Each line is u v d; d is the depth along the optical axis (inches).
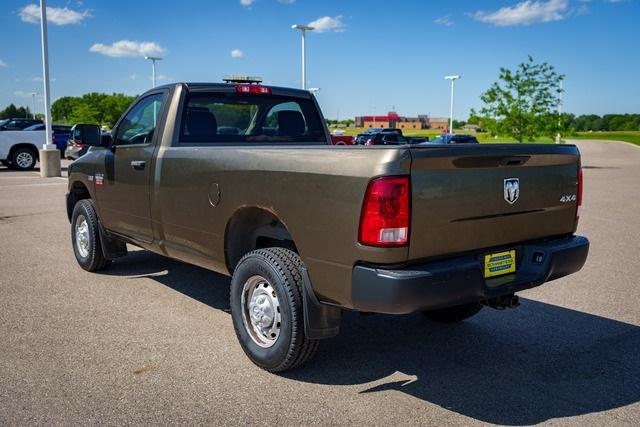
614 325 192.5
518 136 1301.7
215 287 234.2
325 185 131.2
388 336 182.2
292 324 142.5
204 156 168.7
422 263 128.8
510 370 155.9
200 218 172.9
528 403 136.7
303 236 137.9
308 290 139.1
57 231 359.6
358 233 124.8
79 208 253.0
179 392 140.5
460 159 128.3
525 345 174.7
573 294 229.5
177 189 181.2
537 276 146.3
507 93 1283.2
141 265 271.0
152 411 130.9
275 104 219.1
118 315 197.9
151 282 240.8
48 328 184.4
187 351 166.4
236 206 156.9
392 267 124.1
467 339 179.6
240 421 126.9
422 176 124.4
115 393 139.5
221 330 184.1
